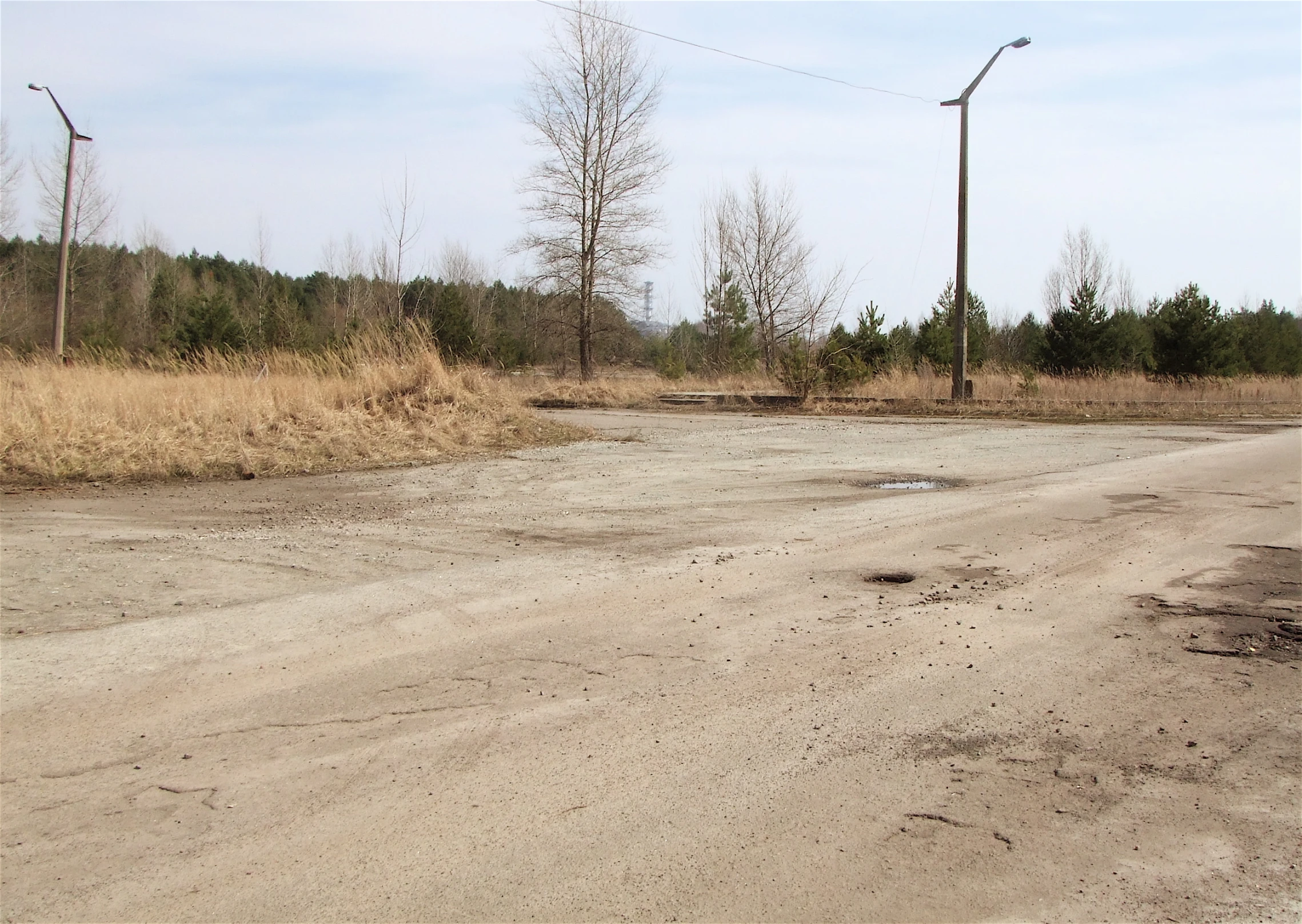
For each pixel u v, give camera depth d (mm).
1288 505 9469
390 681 4789
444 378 17172
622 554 7617
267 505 9969
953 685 4742
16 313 40031
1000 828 3346
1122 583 6617
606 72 37875
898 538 8125
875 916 2830
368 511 9641
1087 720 4301
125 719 4309
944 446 15688
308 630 5609
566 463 13453
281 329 32438
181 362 17141
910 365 30312
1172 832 3314
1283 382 31250
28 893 2961
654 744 4055
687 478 11891
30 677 4805
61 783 3701
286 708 4441
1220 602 6125
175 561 7383
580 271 38500
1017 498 10055
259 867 3111
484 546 7945
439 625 5711
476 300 58500
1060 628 5652
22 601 6195
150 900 2926
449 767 3832
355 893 2959
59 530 8523
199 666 4984
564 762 3877
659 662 5082
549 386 32656
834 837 3287
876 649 5285
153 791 3635
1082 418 22594
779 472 12422
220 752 3973
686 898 2920
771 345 46344
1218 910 2857
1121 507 9461
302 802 3547
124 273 62531
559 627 5680
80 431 12359
